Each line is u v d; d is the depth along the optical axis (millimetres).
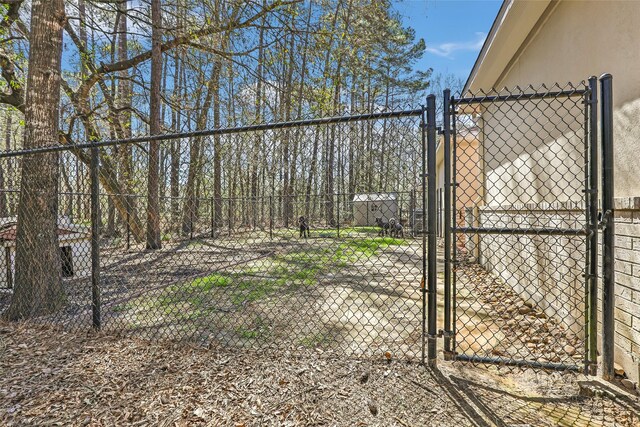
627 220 2076
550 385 1916
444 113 2070
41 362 2260
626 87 2174
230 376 2041
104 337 2705
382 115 2158
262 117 7578
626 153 2162
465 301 3998
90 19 7000
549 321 3186
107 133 9234
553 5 3238
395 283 4926
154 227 7508
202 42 6695
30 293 3250
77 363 2242
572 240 2842
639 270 1961
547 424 1600
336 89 7496
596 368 1960
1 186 5555
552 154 3266
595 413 1676
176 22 7285
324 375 2039
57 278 3436
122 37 9422
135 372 2111
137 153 6348
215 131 2490
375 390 1877
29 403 1800
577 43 2807
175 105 8055
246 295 4297
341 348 2512
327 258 6520
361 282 5043
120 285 4871
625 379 1904
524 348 2596
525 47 3945
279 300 4059
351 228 6000
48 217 3350
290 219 6723
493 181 5246
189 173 5648
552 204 3160
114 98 9141
